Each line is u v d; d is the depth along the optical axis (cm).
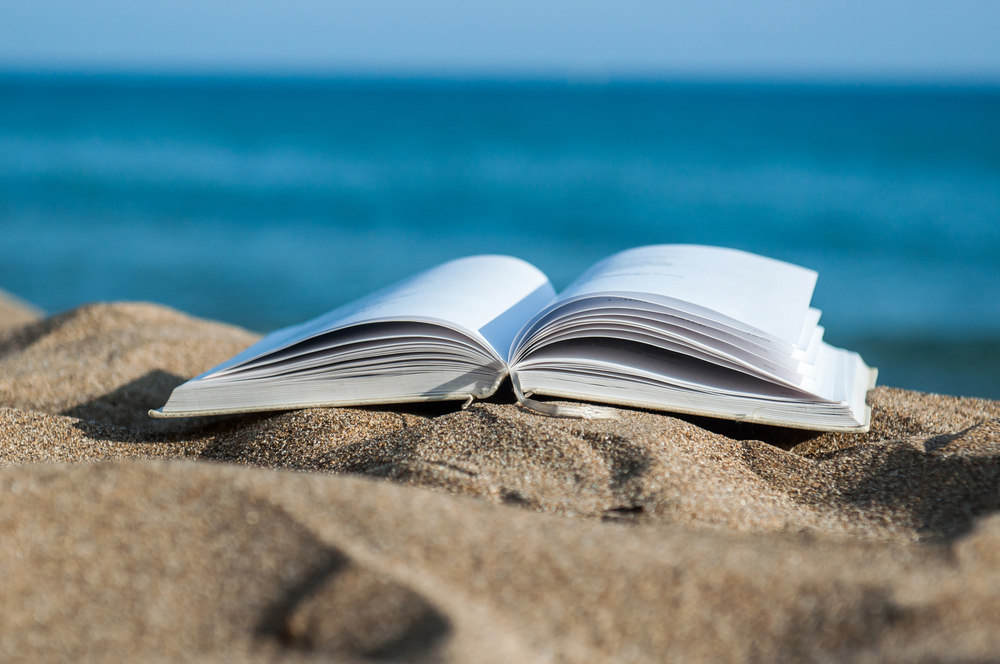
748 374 201
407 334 211
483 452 181
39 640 109
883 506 167
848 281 1138
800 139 2928
